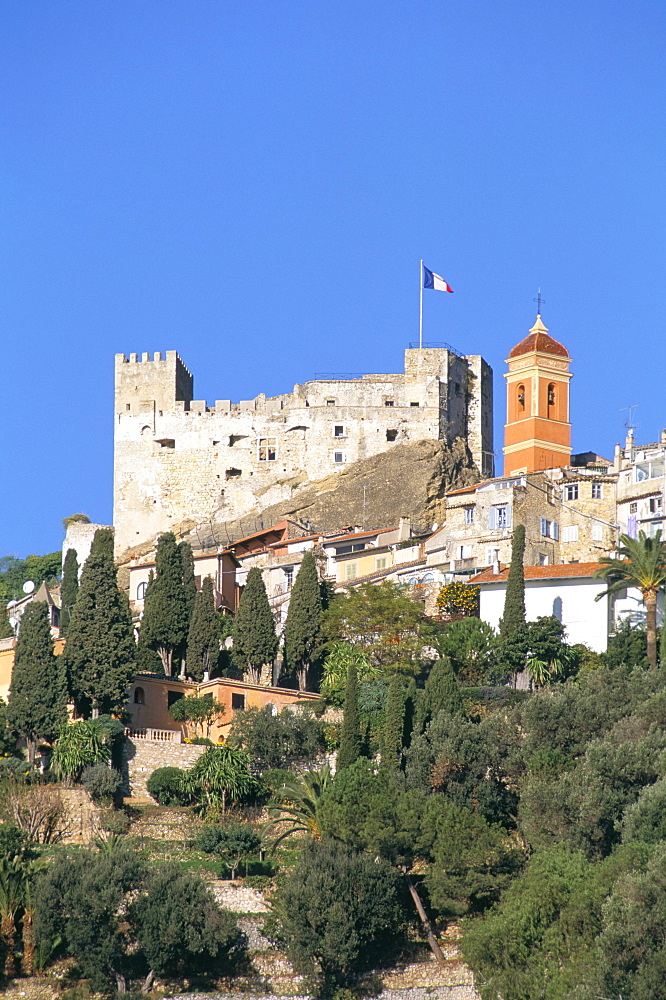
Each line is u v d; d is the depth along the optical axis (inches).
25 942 3629.4
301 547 6373.0
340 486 7283.5
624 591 5093.5
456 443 7559.1
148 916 3627.0
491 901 3799.2
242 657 5068.9
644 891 3304.6
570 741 4126.5
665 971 3189.0
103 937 3609.7
